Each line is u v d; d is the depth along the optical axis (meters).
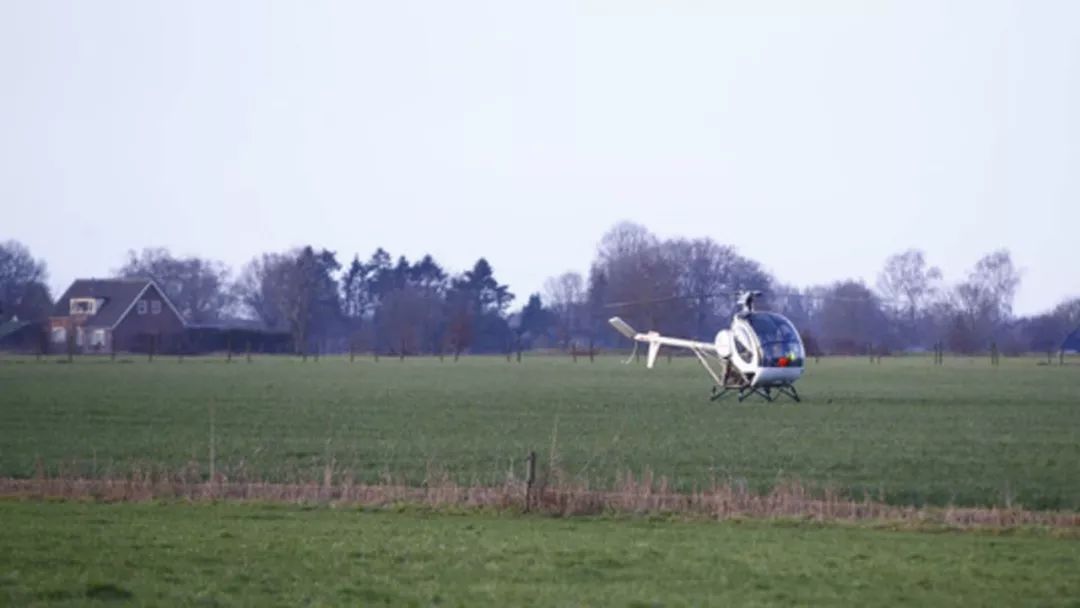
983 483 116.00
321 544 79.94
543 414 189.25
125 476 119.75
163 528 86.19
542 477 112.31
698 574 71.81
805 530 89.12
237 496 105.38
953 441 149.88
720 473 122.75
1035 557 77.94
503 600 64.62
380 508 98.69
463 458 134.38
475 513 96.50
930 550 80.31
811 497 106.31
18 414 185.12
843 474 121.69
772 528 89.94
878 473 122.44
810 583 69.69
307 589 66.81
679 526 90.75
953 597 66.56
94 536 81.88
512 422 175.75
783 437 154.75
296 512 96.31
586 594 66.19
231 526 87.81
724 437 154.88
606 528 89.31
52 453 137.75
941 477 119.75
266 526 88.06
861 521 93.31
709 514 95.81
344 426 169.38
